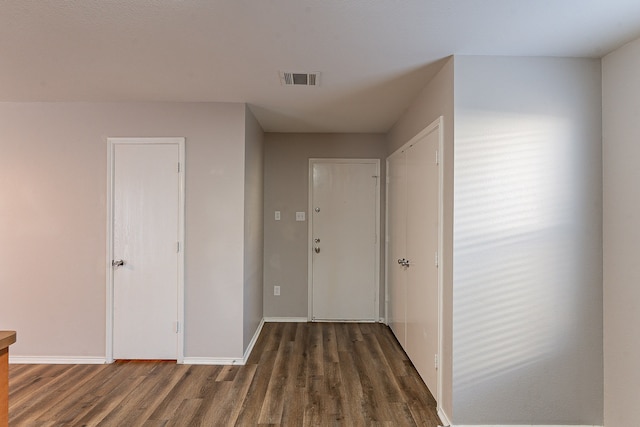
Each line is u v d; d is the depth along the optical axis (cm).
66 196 320
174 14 179
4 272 320
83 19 183
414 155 311
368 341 378
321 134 445
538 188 223
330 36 201
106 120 321
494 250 221
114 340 322
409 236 328
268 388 273
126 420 230
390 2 167
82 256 321
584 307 222
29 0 166
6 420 129
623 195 209
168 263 321
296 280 448
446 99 236
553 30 192
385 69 246
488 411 221
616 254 213
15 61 235
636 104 201
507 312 222
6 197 320
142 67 244
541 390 222
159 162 321
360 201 446
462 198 221
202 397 259
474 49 216
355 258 447
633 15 177
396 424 228
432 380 261
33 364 317
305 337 390
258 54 224
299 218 446
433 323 258
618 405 212
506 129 223
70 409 243
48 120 320
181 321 320
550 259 222
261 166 420
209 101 319
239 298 321
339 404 251
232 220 321
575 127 224
